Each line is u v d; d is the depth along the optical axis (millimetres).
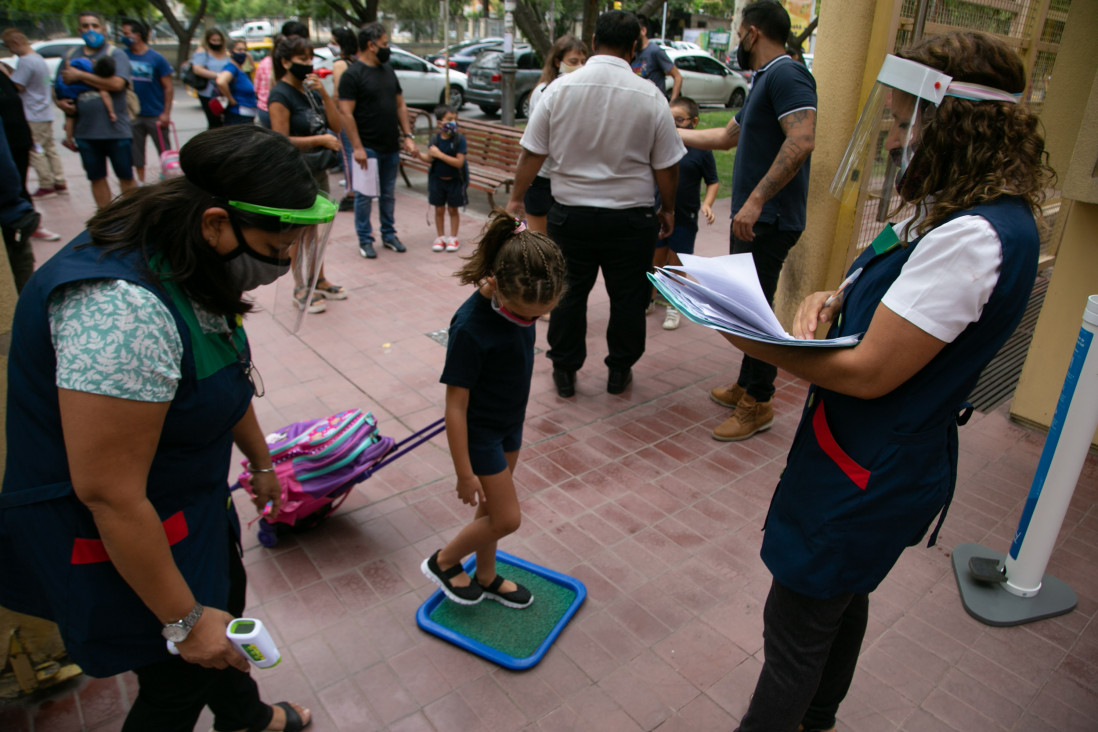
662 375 4469
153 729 1538
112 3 18375
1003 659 2381
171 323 1218
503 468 2223
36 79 7402
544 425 3832
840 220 4254
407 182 9359
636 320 3980
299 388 4098
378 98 6031
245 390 1457
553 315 3951
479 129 8234
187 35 21156
